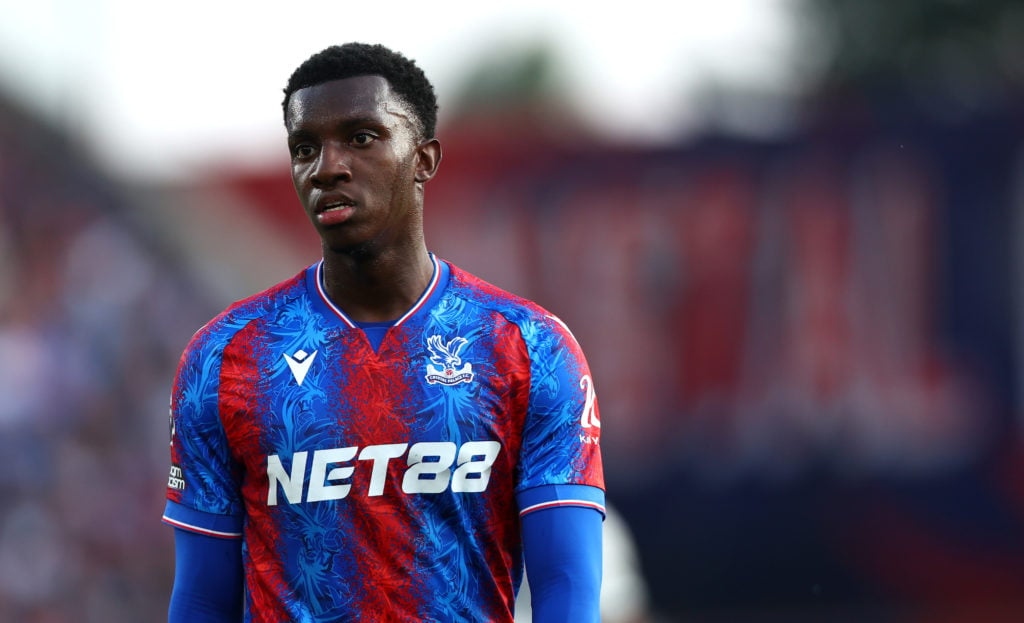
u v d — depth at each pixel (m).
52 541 44.31
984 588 41.62
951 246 41.41
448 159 45.31
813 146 42.62
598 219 44.31
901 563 42.47
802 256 42.75
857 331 42.31
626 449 44.44
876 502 42.59
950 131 41.41
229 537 10.50
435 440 10.12
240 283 48.44
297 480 10.10
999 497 41.34
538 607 10.31
